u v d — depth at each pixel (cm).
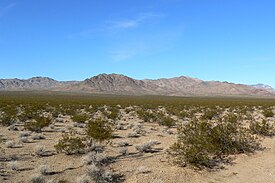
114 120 3859
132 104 8500
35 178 1341
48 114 4678
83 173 1501
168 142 2302
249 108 6750
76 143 1877
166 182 1432
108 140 2095
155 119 3834
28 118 3944
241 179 1499
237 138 2097
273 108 7412
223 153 1972
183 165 1662
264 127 2645
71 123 3631
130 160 1758
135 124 3381
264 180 1466
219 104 8888
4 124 3256
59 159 1759
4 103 6825
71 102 8688
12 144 2048
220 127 2070
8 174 1452
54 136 2542
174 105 8012
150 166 1648
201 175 1557
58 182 1333
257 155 1970
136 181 1411
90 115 4366
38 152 1850
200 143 1880
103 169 1520
